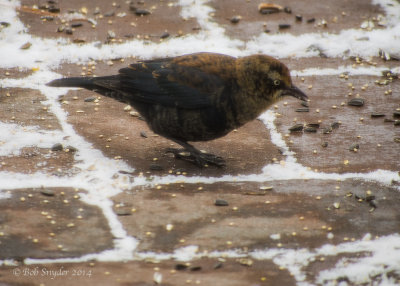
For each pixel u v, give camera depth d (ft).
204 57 34.09
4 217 29.48
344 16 51.39
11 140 35.86
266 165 34.99
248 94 33.12
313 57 46.39
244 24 50.03
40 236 28.32
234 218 30.14
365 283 25.89
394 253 27.63
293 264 26.91
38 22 48.88
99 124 38.27
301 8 52.49
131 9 51.52
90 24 49.26
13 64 43.75
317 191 32.53
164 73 33.68
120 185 32.71
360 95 42.06
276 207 31.12
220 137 34.68
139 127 38.37
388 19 50.98
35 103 39.81
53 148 35.40
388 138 37.63
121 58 45.24
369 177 33.81
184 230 29.17
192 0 53.21
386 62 46.11
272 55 46.32
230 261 27.07
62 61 44.55
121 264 26.71
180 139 35.01
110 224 29.45
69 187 32.24
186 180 33.45
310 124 38.86
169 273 26.18
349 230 29.37
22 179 32.60
